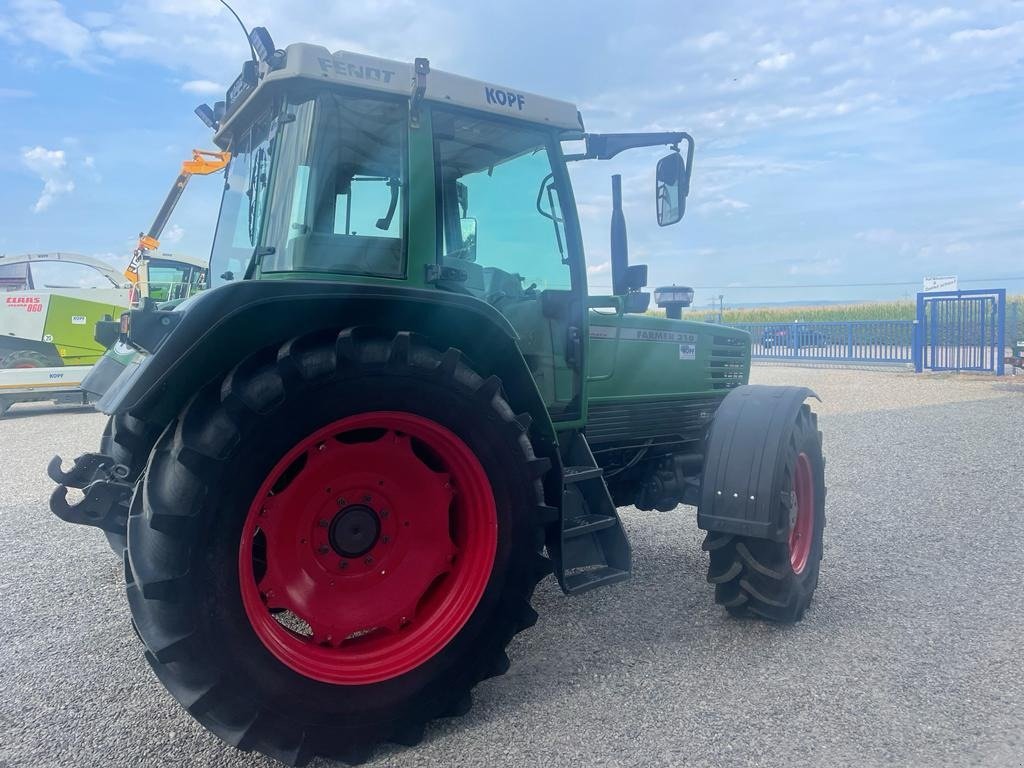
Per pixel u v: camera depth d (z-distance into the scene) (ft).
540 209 10.62
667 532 16.21
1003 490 18.74
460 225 9.87
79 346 39.88
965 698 8.69
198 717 7.03
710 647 10.28
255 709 7.25
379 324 8.18
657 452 13.92
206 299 7.24
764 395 11.30
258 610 7.40
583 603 12.05
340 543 8.13
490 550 8.34
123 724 8.59
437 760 7.75
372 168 8.84
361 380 7.55
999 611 11.21
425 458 8.85
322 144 8.56
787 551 10.59
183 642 6.84
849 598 11.95
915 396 39.32
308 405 7.34
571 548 9.55
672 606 11.85
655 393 13.10
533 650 10.32
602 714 8.55
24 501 20.03
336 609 8.01
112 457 10.05
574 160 11.34
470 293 9.99
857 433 28.04
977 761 7.46
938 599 11.78
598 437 12.38
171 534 6.81
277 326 7.70
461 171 9.83
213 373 7.64
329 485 8.02
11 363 38.81
